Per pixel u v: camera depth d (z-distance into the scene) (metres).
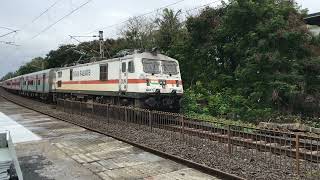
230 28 20.34
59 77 29.53
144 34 38.53
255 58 17.64
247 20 19.64
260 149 9.47
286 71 17.58
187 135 11.77
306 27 18.20
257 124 15.59
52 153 10.67
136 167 8.89
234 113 17.48
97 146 11.52
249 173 7.89
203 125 12.02
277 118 15.82
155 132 13.34
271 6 18.97
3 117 21.47
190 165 8.82
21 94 54.75
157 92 16.88
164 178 7.91
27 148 11.46
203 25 22.55
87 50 47.88
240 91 18.86
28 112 24.92
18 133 14.55
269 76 17.50
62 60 55.81
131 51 18.47
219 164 8.70
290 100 17.45
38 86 38.19
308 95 17.69
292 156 8.93
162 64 17.44
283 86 16.64
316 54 18.36
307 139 9.44
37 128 16.00
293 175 7.68
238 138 9.99
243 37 19.55
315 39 18.31
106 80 19.70
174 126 12.36
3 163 5.41
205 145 10.90
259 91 17.69
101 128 15.23
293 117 15.91
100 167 8.97
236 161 8.93
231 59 21.81
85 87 22.92
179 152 10.13
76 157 10.09
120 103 18.72
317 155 8.15
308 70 17.97
